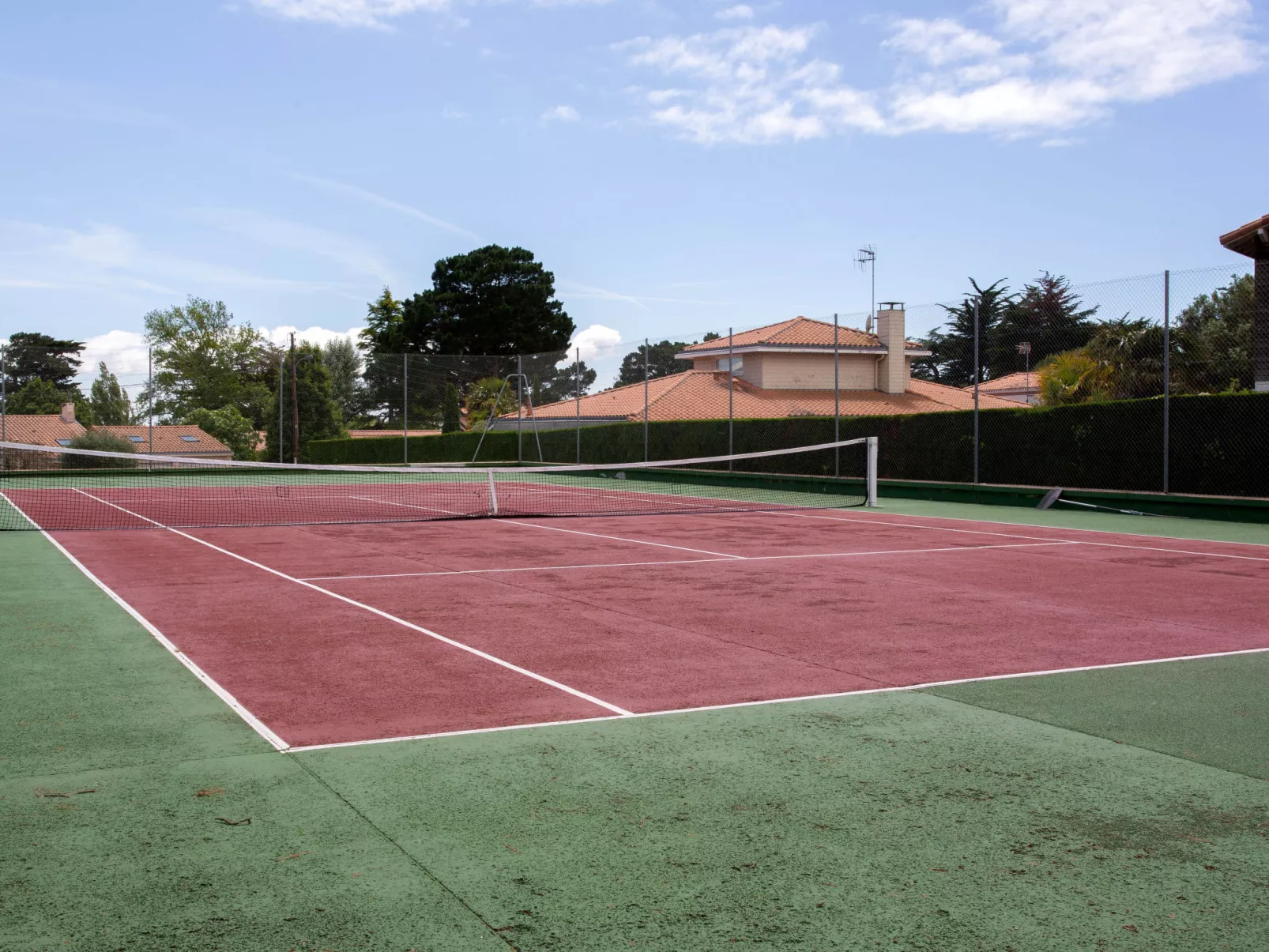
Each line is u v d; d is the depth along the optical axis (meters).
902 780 4.77
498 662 7.21
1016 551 13.91
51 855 3.89
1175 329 18.92
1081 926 3.37
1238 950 3.22
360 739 5.38
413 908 3.48
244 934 3.30
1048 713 5.93
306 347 72.38
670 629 8.45
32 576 11.55
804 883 3.68
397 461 43.09
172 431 52.81
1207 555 13.41
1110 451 20.17
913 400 38.38
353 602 9.77
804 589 10.62
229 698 6.21
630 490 29.02
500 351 61.47
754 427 29.95
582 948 3.21
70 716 5.82
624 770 4.89
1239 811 4.38
